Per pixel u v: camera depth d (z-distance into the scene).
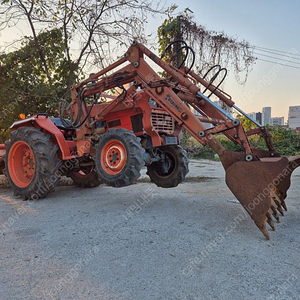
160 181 4.56
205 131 2.95
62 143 4.40
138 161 3.40
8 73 7.77
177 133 4.39
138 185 5.56
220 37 9.48
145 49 3.58
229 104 3.74
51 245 2.44
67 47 7.58
